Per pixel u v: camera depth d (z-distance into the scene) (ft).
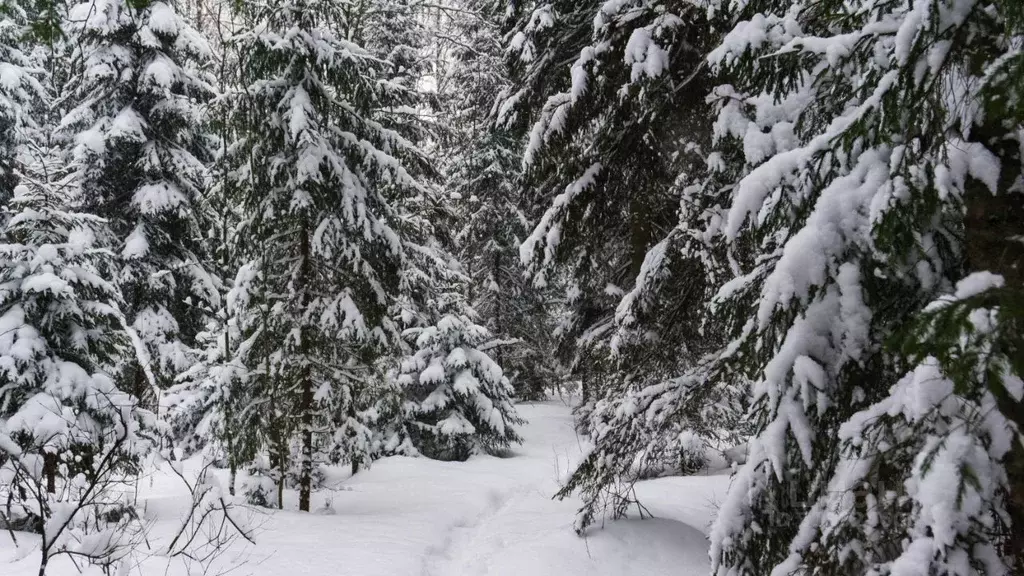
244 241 30.71
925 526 8.55
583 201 24.12
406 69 57.00
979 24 8.54
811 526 11.12
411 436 54.13
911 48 8.93
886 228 9.50
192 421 49.88
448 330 55.72
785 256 10.96
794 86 13.60
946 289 10.25
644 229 24.99
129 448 24.00
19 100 46.19
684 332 22.98
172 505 29.76
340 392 32.14
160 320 45.32
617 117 23.59
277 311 29.91
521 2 31.37
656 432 20.84
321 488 33.27
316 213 29.40
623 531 23.39
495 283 72.28
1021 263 8.94
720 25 20.25
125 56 43.37
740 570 12.30
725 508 12.48
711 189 19.63
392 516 29.09
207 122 30.68
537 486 39.65
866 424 9.72
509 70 30.12
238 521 25.27
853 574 9.84
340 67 30.12
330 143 31.07
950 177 9.18
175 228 48.80
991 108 8.12
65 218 28.25
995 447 8.05
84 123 46.06
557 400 91.15
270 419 30.01
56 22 10.77
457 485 38.34
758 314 11.40
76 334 26.91
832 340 10.89
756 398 11.68
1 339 24.35
